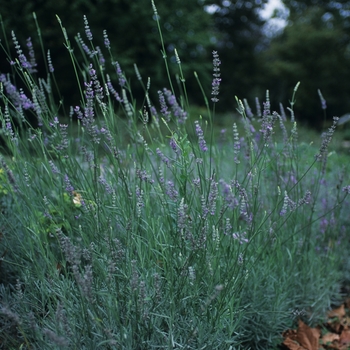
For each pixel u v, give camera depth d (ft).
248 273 7.46
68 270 7.20
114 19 45.47
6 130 7.25
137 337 6.33
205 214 6.37
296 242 9.18
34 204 7.78
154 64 48.83
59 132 7.70
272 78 84.84
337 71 74.90
